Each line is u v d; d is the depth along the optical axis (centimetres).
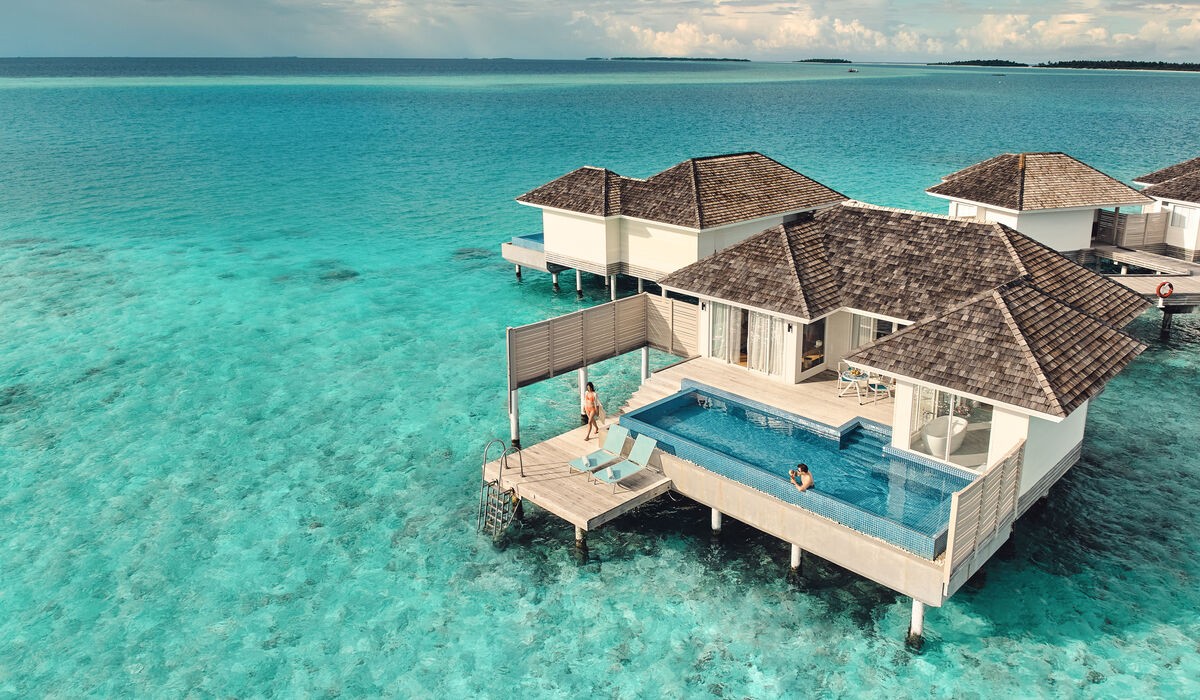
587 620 1947
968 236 2489
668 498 2417
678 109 16725
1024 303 2039
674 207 3641
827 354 2628
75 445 2856
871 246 2605
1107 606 1934
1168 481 2461
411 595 2056
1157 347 3528
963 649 1812
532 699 1728
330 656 1862
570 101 19162
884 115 15162
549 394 3191
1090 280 2442
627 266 3994
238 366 3534
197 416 3069
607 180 4050
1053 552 2134
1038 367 1831
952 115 15100
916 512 1889
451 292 4547
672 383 2622
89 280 4819
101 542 2302
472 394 3222
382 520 2381
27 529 2364
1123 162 8556
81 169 8762
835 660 1797
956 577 1700
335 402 3170
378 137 11588
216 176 8412
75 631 1955
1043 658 1781
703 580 2069
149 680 1805
